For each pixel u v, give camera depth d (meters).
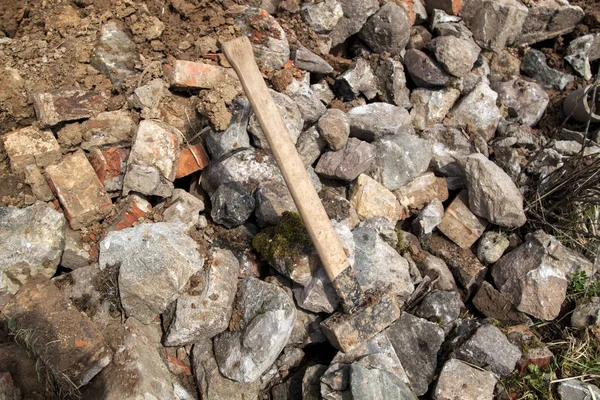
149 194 1.16
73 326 0.97
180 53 1.30
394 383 1.01
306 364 1.16
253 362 1.03
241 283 1.13
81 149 1.16
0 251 1.01
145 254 1.03
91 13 1.26
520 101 1.66
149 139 1.15
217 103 1.21
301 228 1.13
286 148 1.04
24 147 1.10
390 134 1.39
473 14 1.70
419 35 1.63
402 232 1.34
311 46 1.48
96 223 1.13
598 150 1.52
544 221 1.42
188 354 1.12
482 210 1.37
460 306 1.32
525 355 1.20
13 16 1.23
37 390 0.97
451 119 1.57
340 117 1.33
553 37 1.80
